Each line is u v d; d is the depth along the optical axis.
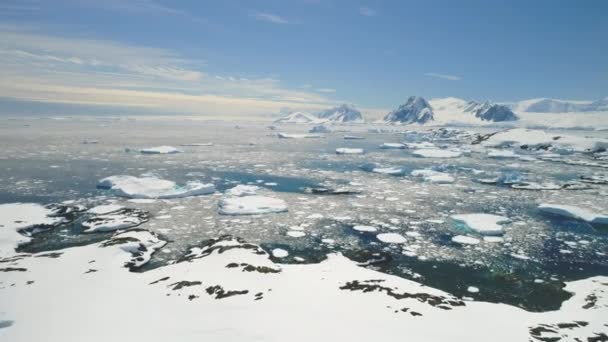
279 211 40.22
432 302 20.34
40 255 26.98
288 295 20.69
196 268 24.52
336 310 19.00
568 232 34.44
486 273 25.92
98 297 20.42
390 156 95.06
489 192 51.47
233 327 17.16
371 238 32.69
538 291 23.27
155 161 77.50
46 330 17.06
